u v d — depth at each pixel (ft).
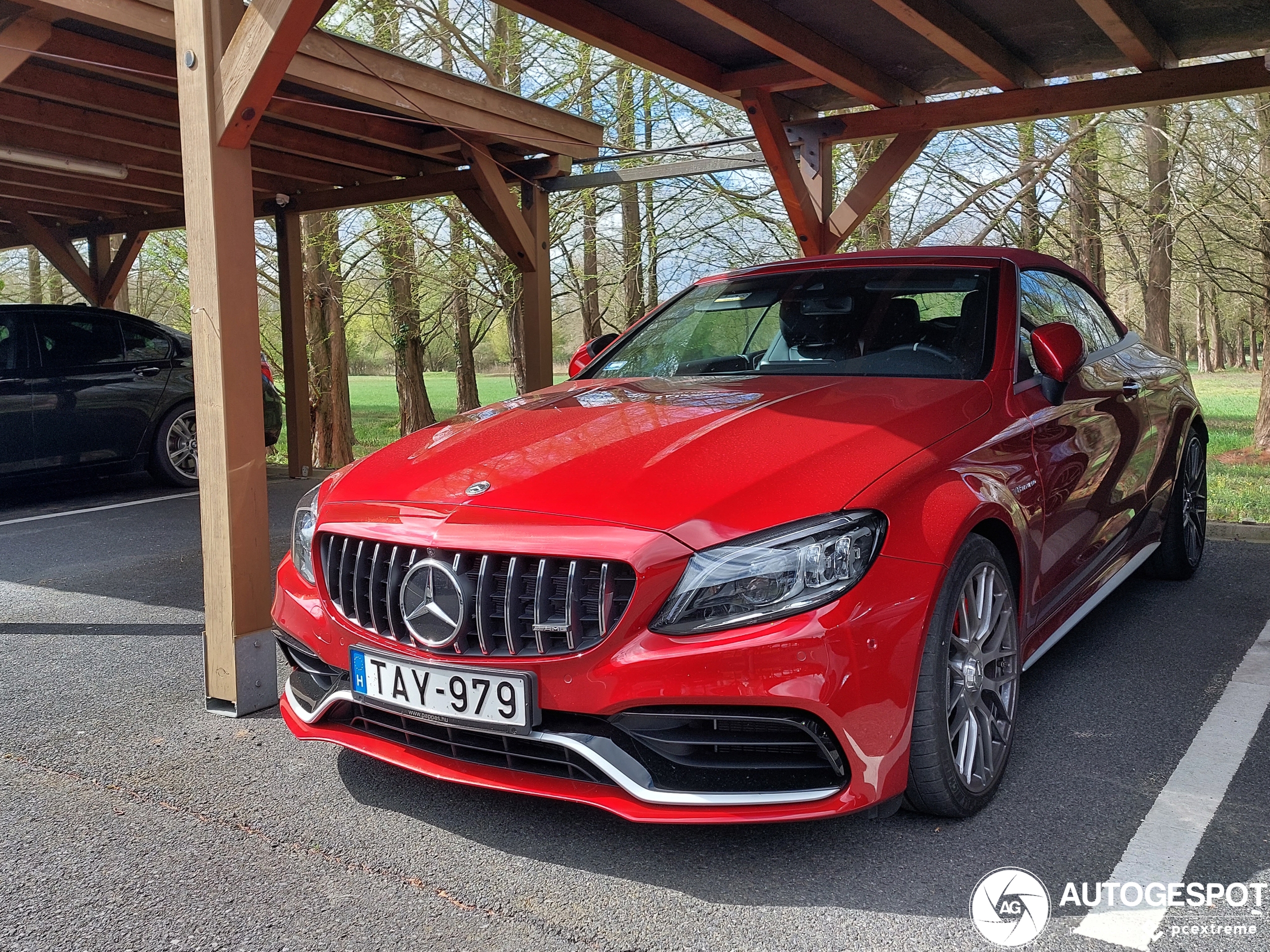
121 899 7.04
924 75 20.22
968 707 7.86
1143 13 16.48
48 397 25.61
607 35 16.72
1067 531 10.15
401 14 45.83
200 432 10.67
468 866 7.39
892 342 10.43
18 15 16.97
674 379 10.88
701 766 6.96
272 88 10.03
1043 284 11.83
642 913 6.70
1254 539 18.06
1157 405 13.46
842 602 6.82
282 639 8.97
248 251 10.53
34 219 34.35
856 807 6.88
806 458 7.55
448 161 26.96
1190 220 38.78
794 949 6.24
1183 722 9.71
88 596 16.47
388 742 8.11
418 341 56.80
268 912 6.84
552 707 7.04
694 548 6.83
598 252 48.44
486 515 7.43
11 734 10.30
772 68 19.38
